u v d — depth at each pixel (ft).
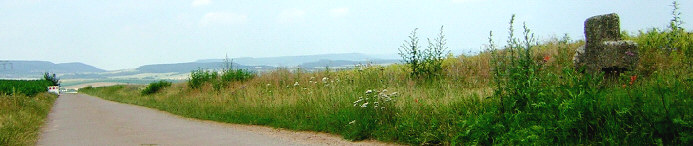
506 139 20.03
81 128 40.29
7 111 51.16
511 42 24.16
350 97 34.91
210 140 29.35
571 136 18.70
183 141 29.25
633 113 17.79
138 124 42.42
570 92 19.16
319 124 31.35
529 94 21.25
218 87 74.74
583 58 32.32
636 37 44.78
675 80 20.58
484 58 45.32
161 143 28.63
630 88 21.52
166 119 47.60
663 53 33.99
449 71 44.19
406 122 25.07
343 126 29.17
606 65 28.99
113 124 43.24
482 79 37.45
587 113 18.65
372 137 26.53
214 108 51.55
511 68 23.41
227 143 27.73
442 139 22.58
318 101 37.40
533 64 23.91
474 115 22.99
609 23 29.84
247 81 73.92
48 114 63.00
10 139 30.04
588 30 30.86
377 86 41.39
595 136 18.10
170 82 135.74
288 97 43.68
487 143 20.92
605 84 24.18
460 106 25.40
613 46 28.55
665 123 16.31
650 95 18.78
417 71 45.24
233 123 40.11
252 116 40.14
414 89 35.63
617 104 18.75
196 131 34.83
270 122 36.83
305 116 34.83
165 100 82.69
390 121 26.94
